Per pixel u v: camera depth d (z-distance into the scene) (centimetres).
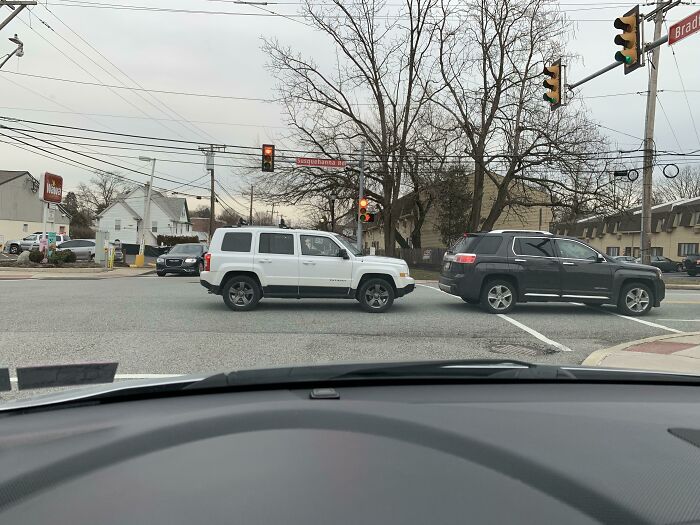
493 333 888
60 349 705
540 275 1099
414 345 775
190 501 138
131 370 601
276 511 134
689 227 4553
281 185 2917
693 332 924
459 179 3269
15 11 2028
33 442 170
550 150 2570
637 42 1116
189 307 1128
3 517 132
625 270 1118
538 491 149
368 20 2794
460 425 191
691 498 151
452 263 1152
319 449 166
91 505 136
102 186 9275
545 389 246
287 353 705
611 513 141
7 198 5669
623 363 659
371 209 3625
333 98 2930
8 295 1327
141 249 3206
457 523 132
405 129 2859
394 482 149
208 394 224
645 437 191
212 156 3288
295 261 1083
